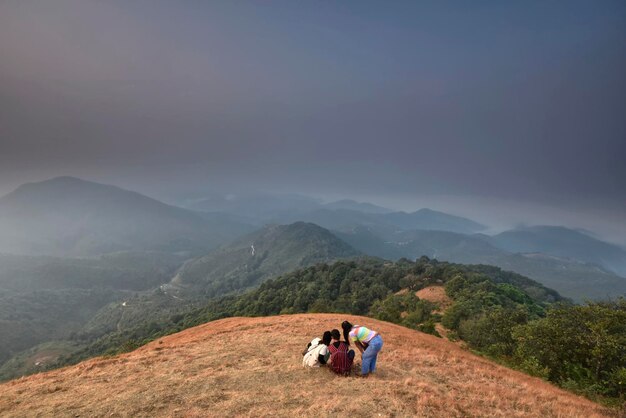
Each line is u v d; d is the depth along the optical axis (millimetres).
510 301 71250
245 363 13930
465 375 15586
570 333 22656
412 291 93562
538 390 15070
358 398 10273
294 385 11156
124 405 9484
